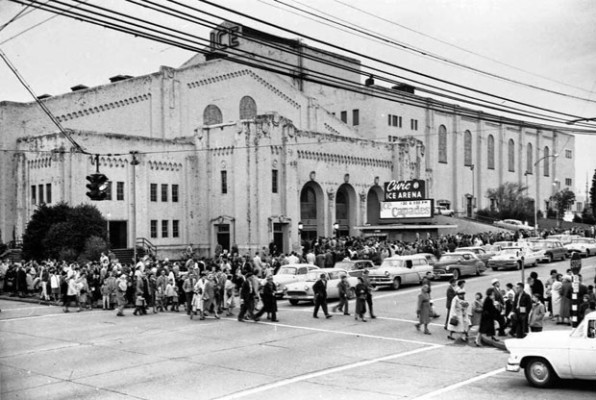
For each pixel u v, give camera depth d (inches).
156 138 2167.8
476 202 4005.9
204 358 749.9
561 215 4495.6
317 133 2456.9
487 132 4158.5
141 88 2303.2
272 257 1723.7
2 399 572.4
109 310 1201.4
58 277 1322.6
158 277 1182.9
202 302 1058.7
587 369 575.5
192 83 2469.2
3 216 2044.8
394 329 955.3
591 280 1469.0
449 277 1577.3
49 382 636.7
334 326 984.9
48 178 1945.1
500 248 2091.5
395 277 1428.4
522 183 4402.1
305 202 2474.2
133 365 713.6
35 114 2091.5
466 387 606.5
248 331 943.7
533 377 603.5
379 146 2802.7
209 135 2271.2
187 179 2260.1
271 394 583.2
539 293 930.1
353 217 2659.9
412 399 561.3
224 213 2223.2
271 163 2209.6
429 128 3619.6
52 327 989.8
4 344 842.2
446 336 897.5
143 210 2096.5
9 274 1472.7
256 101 2736.2
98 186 1113.4
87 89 2167.8
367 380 638.5
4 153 2047.2
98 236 1721.2
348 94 3341.5
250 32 2746.1
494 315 826.8
